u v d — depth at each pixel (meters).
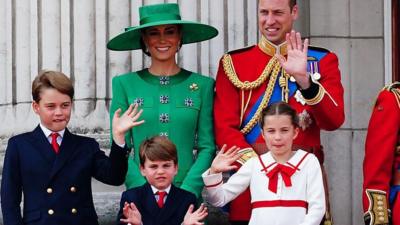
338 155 31.09
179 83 25.66
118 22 28.50
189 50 28.67
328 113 24.06
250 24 29.11
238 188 23.62
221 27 28.88
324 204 23.16
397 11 31.38
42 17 28.81
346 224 31.05
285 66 23.83
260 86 25.23
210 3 28.89
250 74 25.38
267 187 23.22
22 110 29.00
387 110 23.77
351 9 31.42
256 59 25.50
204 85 25.72
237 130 25.16
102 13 28.52
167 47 25.50
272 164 23.38
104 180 23.53
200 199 25.22
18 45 29.16
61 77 23.48
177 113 25.36
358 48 31.42
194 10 28.81
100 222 27.53
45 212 23.27
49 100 23.33
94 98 28.48
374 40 31.50
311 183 23.16
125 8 28.55
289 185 23.11
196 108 25.47
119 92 25.72
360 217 31.11
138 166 25.05
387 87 24.12
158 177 23.28
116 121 23.12
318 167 23.33
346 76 31.34
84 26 28.50
